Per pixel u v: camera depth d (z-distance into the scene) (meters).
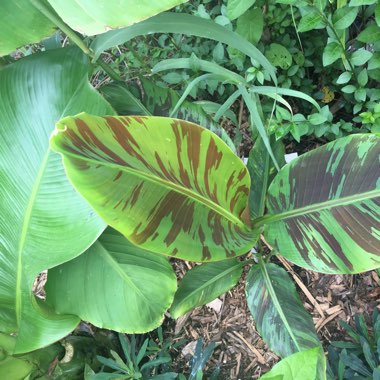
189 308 1.46
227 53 1.79
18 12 1.00
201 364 1.50
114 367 1.46
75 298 1.30
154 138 0.87
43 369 1.36
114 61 2.02
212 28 1.10
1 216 1.12
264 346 1.67
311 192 1.12
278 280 1.41
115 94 1.32
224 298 1.79
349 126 1.52
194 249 1.00
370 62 1.36
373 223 1.00
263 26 1.64
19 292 1.17
